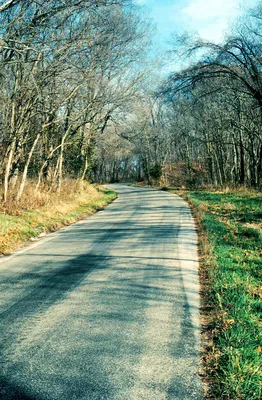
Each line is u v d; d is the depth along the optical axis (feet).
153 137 166.91
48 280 19.54
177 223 40.34
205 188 113.91
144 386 9.81
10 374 10.43
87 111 63.67
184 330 13.19
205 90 73.61
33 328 13.48
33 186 54.44
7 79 42.55
